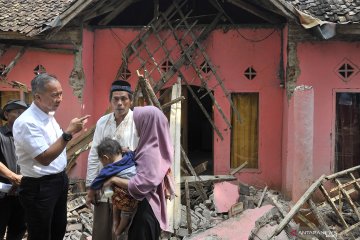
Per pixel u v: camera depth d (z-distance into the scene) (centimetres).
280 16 995
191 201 839
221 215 799
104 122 459
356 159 953
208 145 1543
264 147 1017
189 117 1565
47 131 409
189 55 996
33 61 1035
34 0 1108
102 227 452
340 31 881
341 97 952
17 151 406
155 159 384
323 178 677
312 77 938
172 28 1005
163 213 398
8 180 492
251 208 843
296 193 841
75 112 1022
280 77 1003
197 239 651
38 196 411
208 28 1009
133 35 1059
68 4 958
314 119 946
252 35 1016
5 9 1063
